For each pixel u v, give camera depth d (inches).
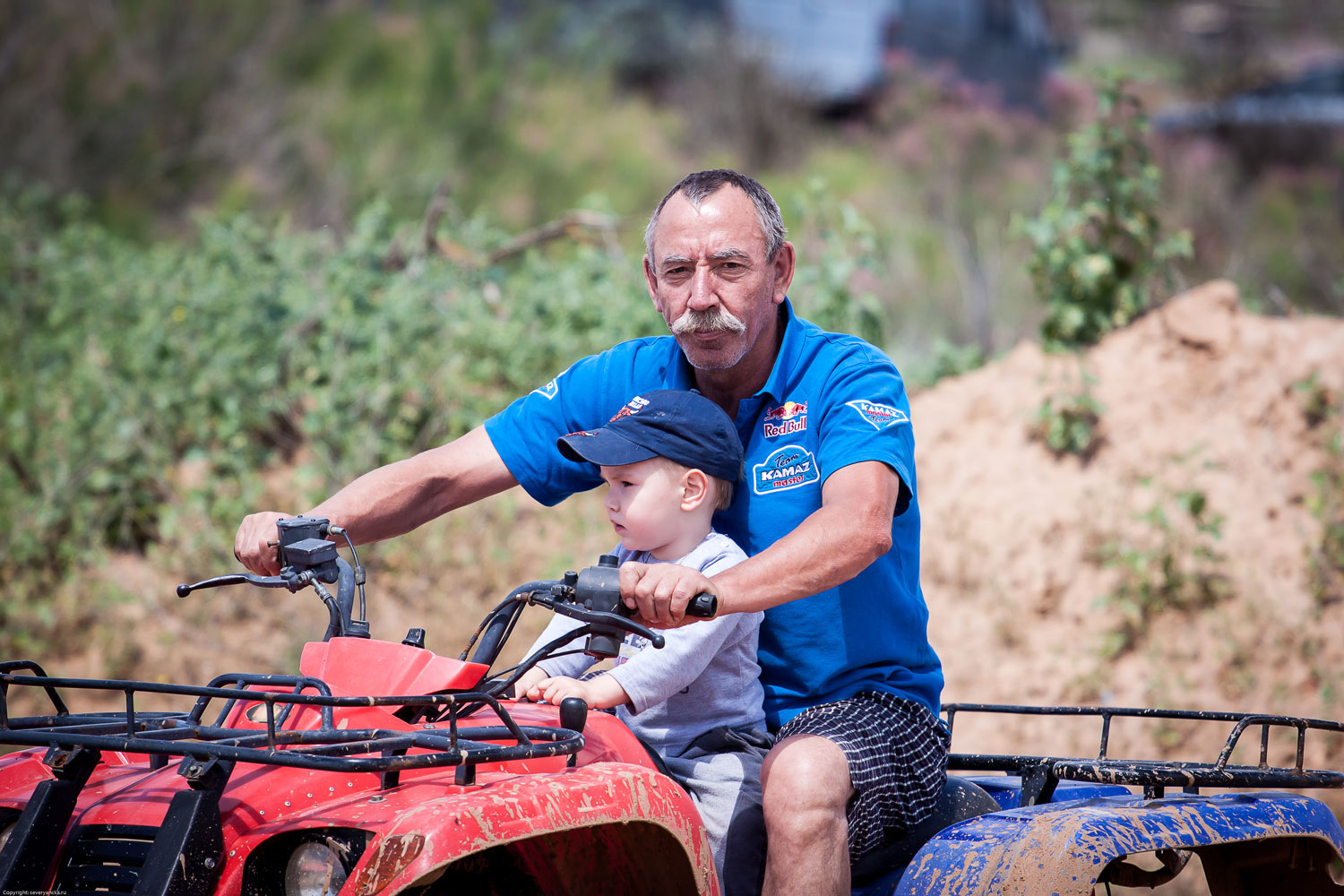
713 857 289.0
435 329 794.2
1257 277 1354.6
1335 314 1263.5
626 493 308.8
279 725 265.9
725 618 299.4
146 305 852.6
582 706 255.6
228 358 757.3
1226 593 666.2
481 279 866.8
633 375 362.3
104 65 1531.7
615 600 262.5
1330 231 1563.7
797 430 332.8
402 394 761.0
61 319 869.2
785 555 281.9
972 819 293.9
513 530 733.3
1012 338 1168.8
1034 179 1681.8
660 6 2116.1
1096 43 2511.1
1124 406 759.1
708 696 309.0
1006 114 1925.4
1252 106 1955.0
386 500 352.5
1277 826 299.3
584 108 1854.1
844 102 1990.7
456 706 236.4
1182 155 1685.5
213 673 666.2
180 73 1550.2
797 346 340.2
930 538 730.2
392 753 244.2
